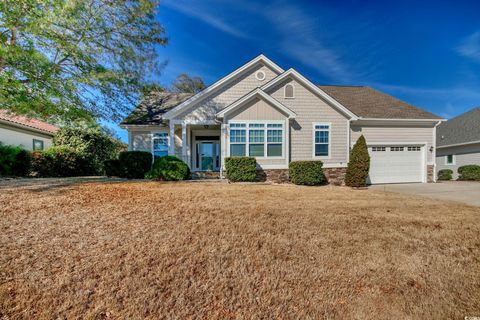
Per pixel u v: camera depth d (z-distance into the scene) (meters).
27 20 8.70
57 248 3.38
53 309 2.23
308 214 5.47
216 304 2.37
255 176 11.48
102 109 12.27
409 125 13.80
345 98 15.62
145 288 2.55
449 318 2.25
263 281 2.74
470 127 18.14
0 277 2.65
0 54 8.30
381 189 10.85
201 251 3.40
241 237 3.96
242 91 13.13
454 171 18.23
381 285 2.72
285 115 11.95
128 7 11.10
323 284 2.72
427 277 2.90
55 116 11.64
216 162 15.26
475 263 3.25
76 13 9.48
